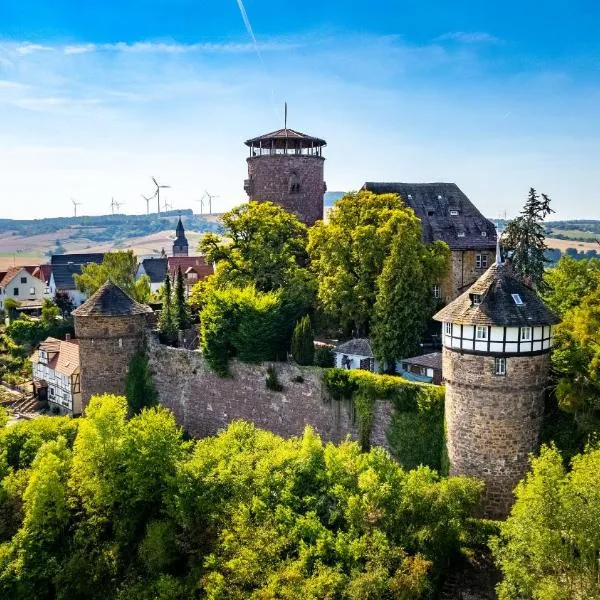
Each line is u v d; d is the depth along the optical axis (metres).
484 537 35.31
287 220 64.38
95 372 59.75
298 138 74.19
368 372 47.59
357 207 59.12
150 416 43.00
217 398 56.94
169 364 60.03
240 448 43.00
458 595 33.09
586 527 27.11
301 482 37.78
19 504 43.59
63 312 100.50
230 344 55.22
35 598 38.47
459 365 37.75
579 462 30.47
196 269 109.38
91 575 38.34
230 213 64.00
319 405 49.88
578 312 37.59
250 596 31.70
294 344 51.72
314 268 61.81
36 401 74.19
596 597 26.47
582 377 37.16
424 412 43.47
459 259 68.69
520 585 28.50
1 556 38.78
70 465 43.59
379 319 54.19
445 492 34.12
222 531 35.69
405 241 52.78
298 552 33.84
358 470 37.19
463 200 72.94
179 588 35.25
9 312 105.81
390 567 31.28
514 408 36.75
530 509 28.41
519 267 60.78
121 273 96.25
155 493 40.56
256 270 62.41
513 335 36.09
